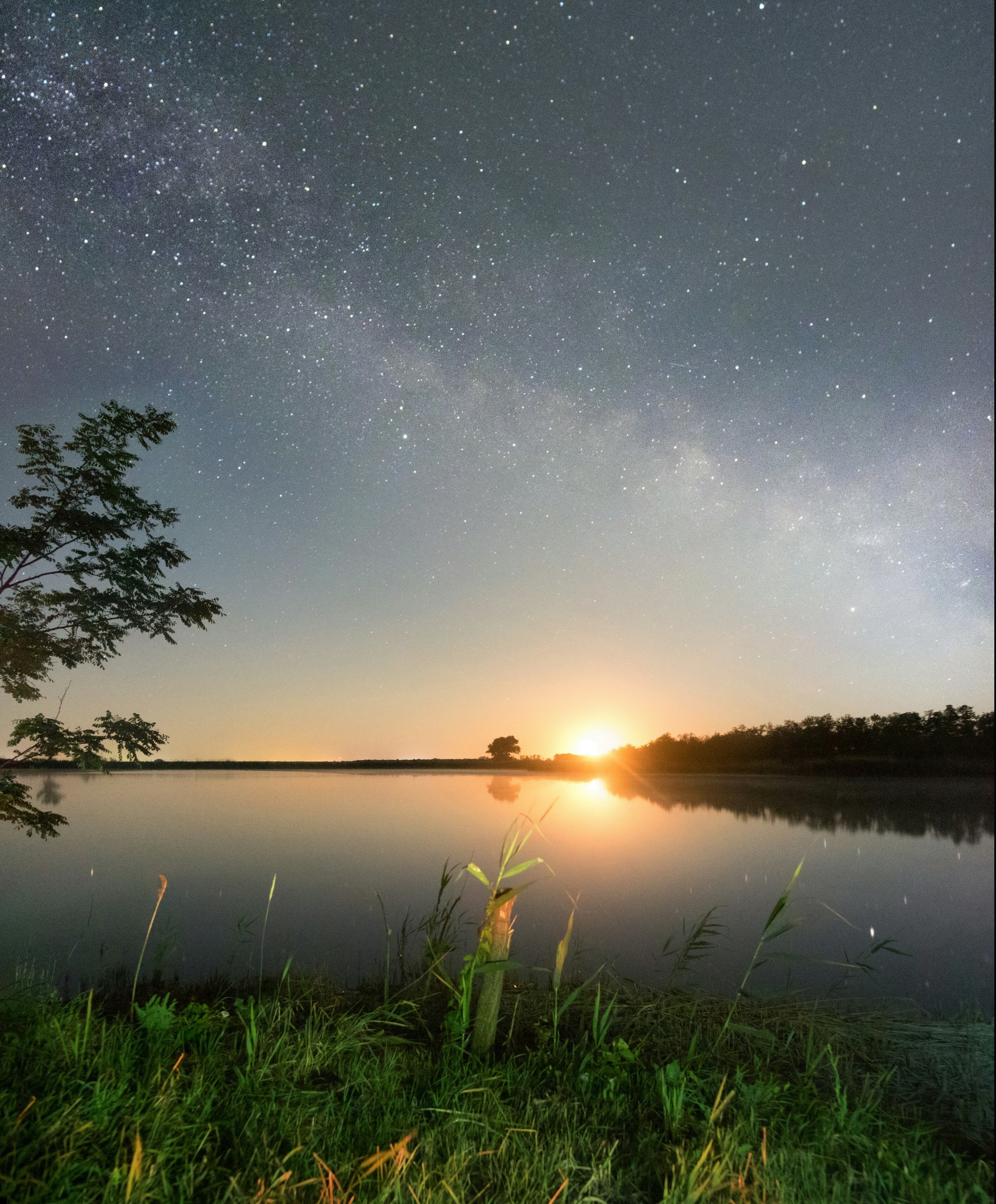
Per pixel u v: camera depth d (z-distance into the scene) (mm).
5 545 7707
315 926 7418
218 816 19375
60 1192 2188
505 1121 3115
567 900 8688
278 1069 3477
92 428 8367
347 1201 2373
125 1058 3229
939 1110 3547
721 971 5930
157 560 8844
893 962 6059
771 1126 3195
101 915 7879
